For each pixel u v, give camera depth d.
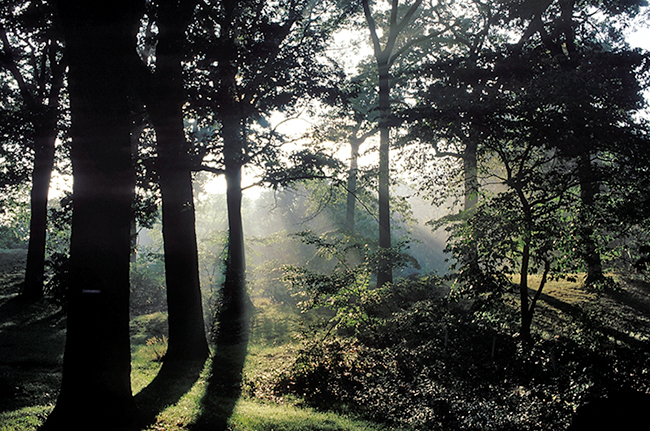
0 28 16.91
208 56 13.06
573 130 11.84
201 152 13.91
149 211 14.11
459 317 14.85
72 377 7.04
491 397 10.41
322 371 12.54
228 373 12.58
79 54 7.05
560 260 12.77
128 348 7.52
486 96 12.79
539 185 12.48
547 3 19.25
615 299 17.56
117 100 7.23
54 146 24.06
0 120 17.48
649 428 7.67
